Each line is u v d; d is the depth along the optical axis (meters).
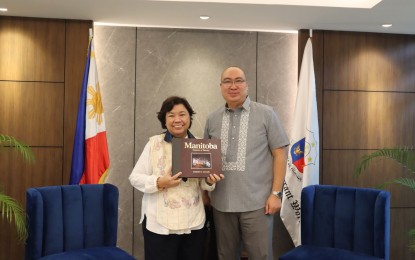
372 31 4.36
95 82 3.97
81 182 3.84
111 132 4.28
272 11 3.72
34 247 2.52
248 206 2.69
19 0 3.51
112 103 4.28
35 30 4.03
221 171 2.59
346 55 4.35
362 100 4.36
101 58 4.27
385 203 2.71
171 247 2.53
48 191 2.68
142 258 4.28
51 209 2.65
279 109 4.44
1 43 3.99
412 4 3.47
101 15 3.93
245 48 4.41
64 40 4.07
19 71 4.02
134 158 4.30
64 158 4.06
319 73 4.30
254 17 3.92
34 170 4.03
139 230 4.29
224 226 2.78
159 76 4.33
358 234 2.82
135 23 4.21
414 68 4.44
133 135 4.30
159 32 4.32
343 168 4.33
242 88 2.76
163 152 2.61
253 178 2.72
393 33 4.42
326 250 2.82
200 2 3.51
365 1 3.61
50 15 3.95
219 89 4.38
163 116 2.66
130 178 2.63
